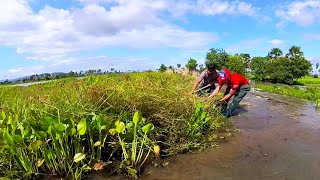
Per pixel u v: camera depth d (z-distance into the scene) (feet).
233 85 26.43
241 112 29.99
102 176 13.75
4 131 13.15
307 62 164.96
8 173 13.47
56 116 15.29
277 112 30.09
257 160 15.64
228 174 13.89
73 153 15.11
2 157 14.03
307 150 17.12
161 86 21.74
